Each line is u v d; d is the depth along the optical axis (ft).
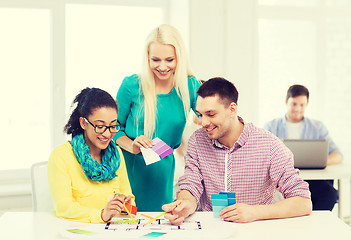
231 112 6.11
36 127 12.44
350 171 9.87
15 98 12.29
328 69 14.34
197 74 12.31
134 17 12.90
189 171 6.50
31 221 5.62
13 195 11.40
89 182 6.05
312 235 5.05
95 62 12.64
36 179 6.56
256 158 6.30
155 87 7.59
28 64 12.30
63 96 12.41
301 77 14.06
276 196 7.82
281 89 13.92
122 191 6.43
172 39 7.22
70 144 6.16
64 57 12.37
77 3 12.43
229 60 12.54
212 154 6.47
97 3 12.55
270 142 6.33
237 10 12.52
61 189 5.84
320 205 10.64
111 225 5.36
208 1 12.28
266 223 5.50
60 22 12.28
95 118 5.87
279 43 13.82
